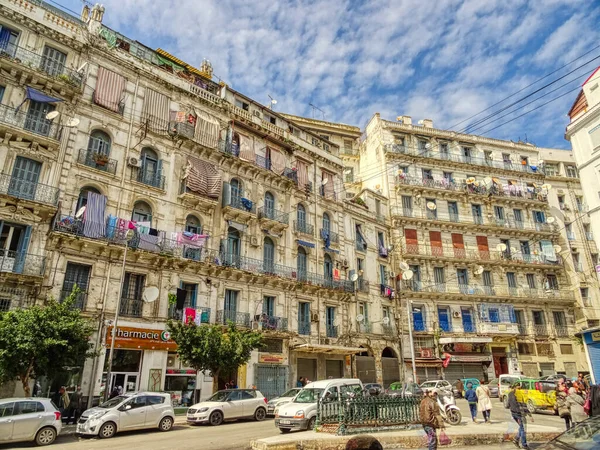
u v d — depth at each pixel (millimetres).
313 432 14773
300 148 37219
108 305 22828
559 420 20234
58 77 23578
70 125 22812
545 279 46250
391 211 44156
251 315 29062
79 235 22391
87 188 24172
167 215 26750
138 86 27781
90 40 25984
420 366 39031
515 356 41688
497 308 43344
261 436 15336
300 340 31469
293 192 35188
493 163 50094
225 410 19625
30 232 21141
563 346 43688
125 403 16844
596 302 46250
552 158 52781
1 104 21719
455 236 45594
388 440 13352
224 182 30281
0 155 21266
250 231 30875
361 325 36562
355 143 52312
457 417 17141
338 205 39062
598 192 28891
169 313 24906
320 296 34156
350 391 18484
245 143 32719
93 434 15633
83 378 21188
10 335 16422
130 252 24016
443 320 41875
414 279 42406
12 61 22141
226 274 28188
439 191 46062
